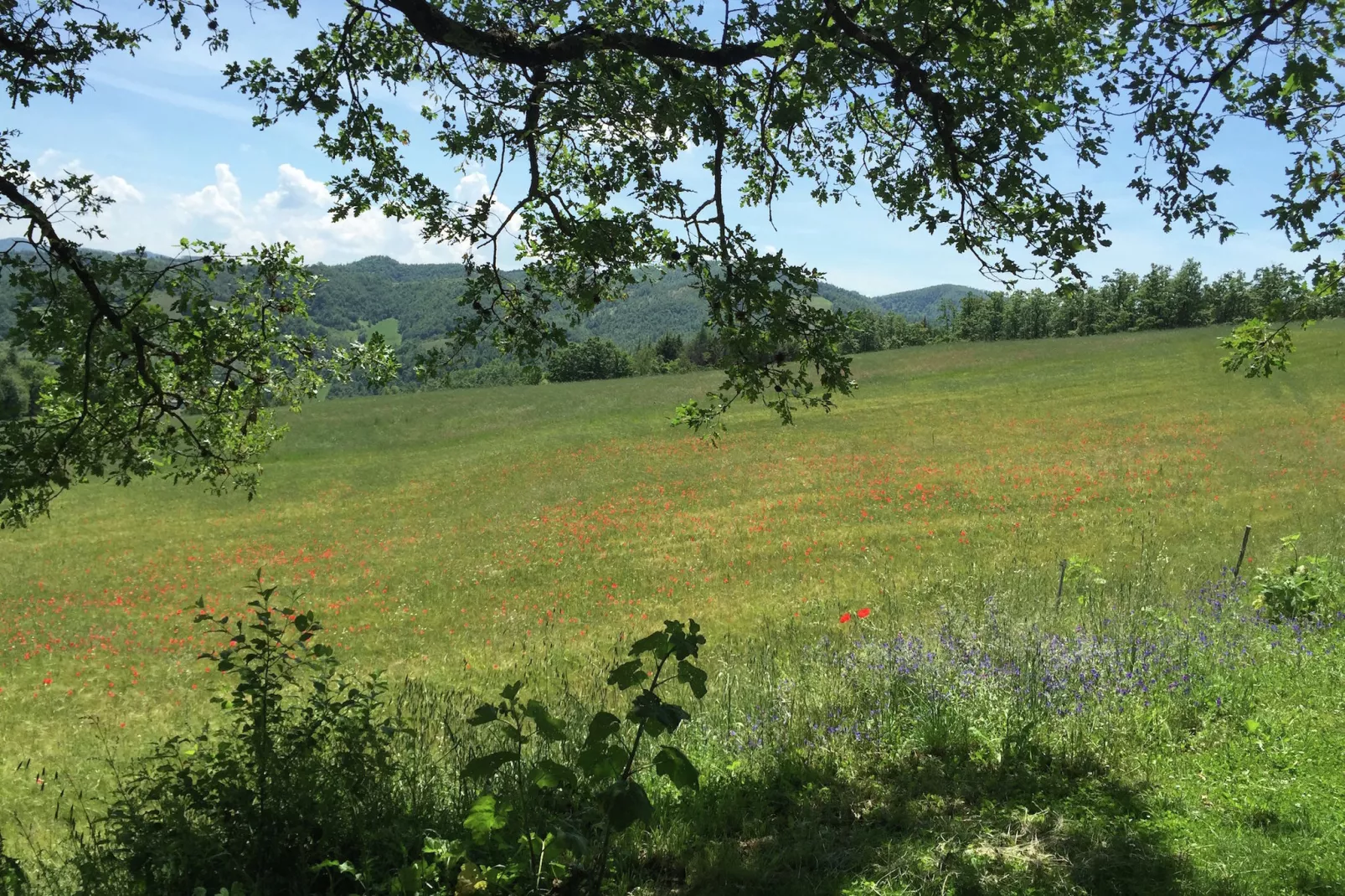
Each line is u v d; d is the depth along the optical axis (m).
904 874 3.50
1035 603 10.05
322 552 24.28
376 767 4.14
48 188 5.93
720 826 4.11
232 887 3.22
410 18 5.60
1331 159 5.37
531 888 3.31
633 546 21.02
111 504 32.50
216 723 11.33
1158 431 30.39
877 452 30.97
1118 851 3.66
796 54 5.26
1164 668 6.04
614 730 3.11
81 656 15.89
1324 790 4.23
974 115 5.32
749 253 5.74
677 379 54.09
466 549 22.81
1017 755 4.85
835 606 14.17
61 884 3.85
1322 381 36.81
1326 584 8.34
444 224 6.31
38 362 6.25
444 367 6.30
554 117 5.79
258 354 7.66
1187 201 5.09
